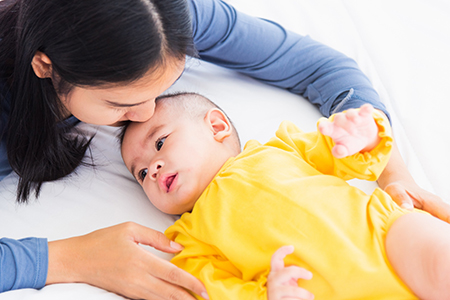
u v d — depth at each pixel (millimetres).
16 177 1179
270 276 810
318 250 843
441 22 1776
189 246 950
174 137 1061
